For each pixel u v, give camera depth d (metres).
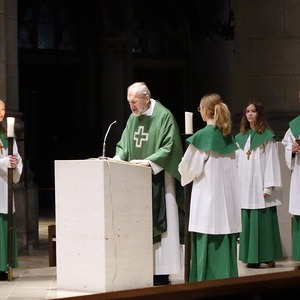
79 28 27.11
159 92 28.62
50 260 12.92
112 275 9.01
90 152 27.05
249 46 16.12
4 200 10.97
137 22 27.52
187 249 9.87
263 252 11.74
